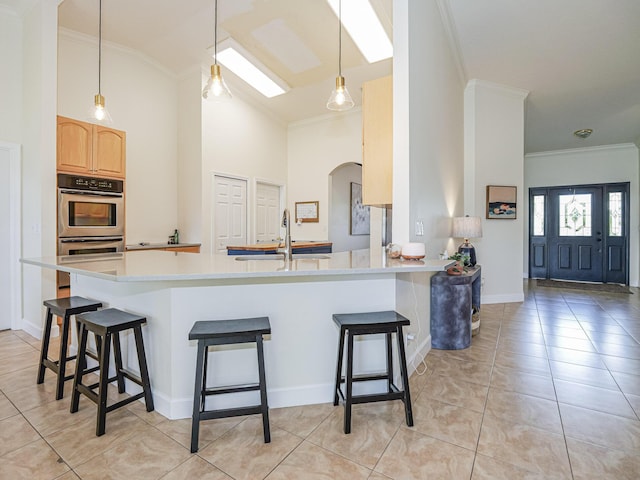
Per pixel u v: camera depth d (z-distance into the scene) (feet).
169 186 16.22
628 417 6.16
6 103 10.80
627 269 21.62
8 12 10.83
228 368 6.32
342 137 19.83
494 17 10.81
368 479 4.63
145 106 15.12
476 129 15.33
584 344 10.19
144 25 12.47
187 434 5.64
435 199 10.53
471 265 12.60
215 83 9.04
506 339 10.69
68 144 11.16
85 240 11.51
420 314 9.00
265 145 19.71
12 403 6.58
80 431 5.69
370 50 13.60
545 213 24.31
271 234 20.54
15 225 11.05
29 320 10.93
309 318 6.64
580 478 4.62
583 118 18.57
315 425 5.92
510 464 4.91
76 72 12.80
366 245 26.55
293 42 13.24
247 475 4.70
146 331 6.53
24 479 4.59
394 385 6.64
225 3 11.14
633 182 21.68
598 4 10.05
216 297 6.21
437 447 5.31
